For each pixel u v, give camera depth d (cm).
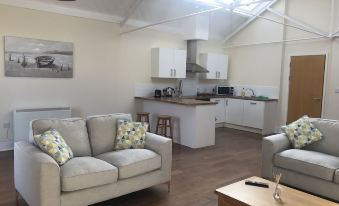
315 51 646
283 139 381
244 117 740
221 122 793
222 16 736
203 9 676
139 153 319
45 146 274
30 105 523
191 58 748
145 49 678
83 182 264
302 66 671
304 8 657
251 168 438
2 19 482
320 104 643
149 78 695
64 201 257
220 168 435
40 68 527
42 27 524
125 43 643
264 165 376
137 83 674
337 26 603
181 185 365
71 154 299
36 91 528
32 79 522
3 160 445
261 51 750
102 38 605
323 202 232
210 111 566
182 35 743
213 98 759
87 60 588
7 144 507
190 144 555
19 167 290
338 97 613
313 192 329
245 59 791
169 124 572
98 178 274
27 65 512
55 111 531
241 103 746
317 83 646
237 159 484
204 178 391
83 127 338
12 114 505
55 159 272
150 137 353
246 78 792
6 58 491
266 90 742
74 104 579
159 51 664
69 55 560
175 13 670
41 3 517
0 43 484
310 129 378
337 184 307
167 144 335
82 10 566
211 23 755
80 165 274
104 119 358
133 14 625
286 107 706
